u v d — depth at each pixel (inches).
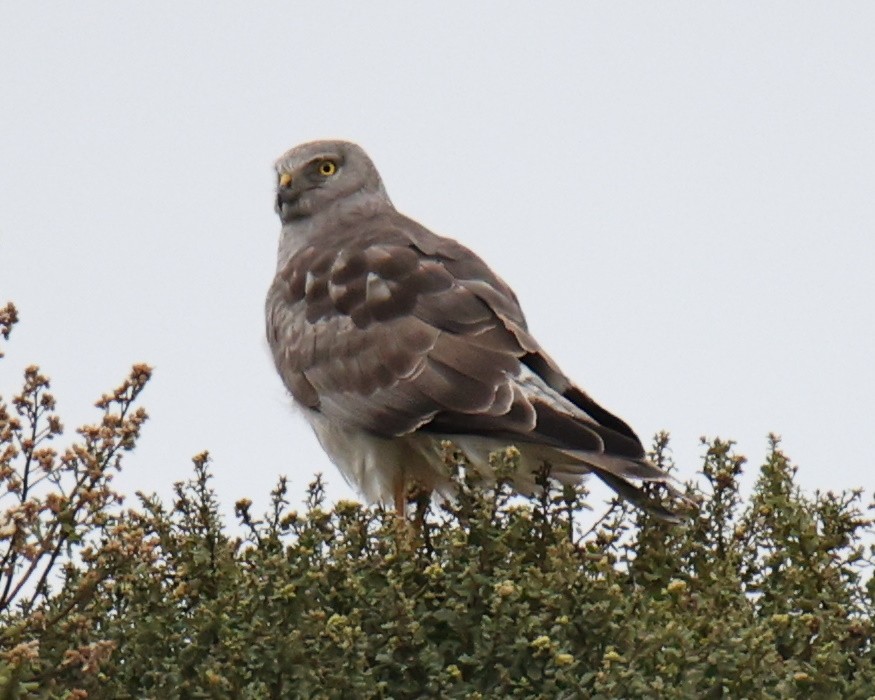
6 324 413.7
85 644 375.2
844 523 438.0
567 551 382.0
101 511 381.1
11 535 364.2
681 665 351.3
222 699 347.3
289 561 391.5
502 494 416.8
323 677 353.4
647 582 430.3
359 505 420.8
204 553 406.9
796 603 410.0
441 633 382.0
